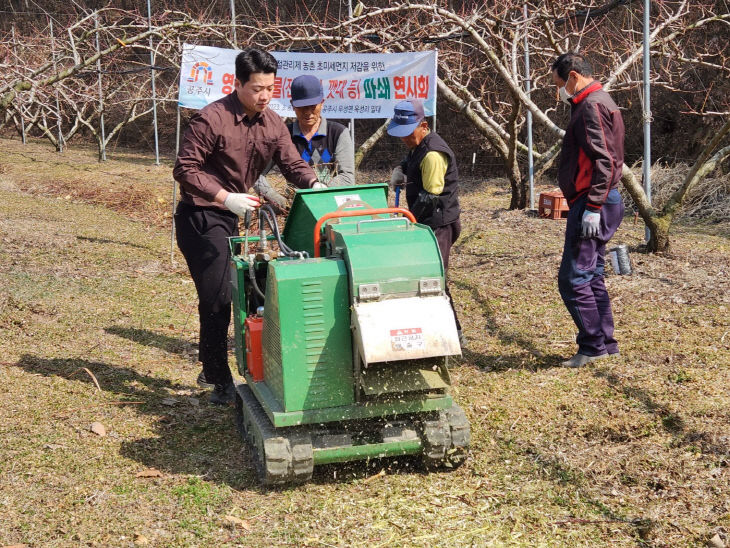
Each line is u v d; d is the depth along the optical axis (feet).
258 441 12.46
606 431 14.10
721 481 12.03
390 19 36.06
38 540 10.61
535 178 39.22
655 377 16.37
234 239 15.21
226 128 14.32
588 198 16.05
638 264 25.70
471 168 51.24
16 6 72.79
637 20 39.70
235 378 16.06
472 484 12.36
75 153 64.90
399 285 11.16
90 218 38.09
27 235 32.09
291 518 11.34
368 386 11.25
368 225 12.18
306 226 13.25
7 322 20.83
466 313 21.91
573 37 42.70
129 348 19.56
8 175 50.80
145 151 68.33
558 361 17.78
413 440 12.17
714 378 16.11
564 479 12.41
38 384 16.66
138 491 12.12
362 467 12.98
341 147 17.89
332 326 11.41
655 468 12.65
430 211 17.10
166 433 14.52
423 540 10.68
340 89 30.40
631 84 34.63
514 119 34.32
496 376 17.03
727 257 26.23
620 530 10.84
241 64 14.03
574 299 16.94
